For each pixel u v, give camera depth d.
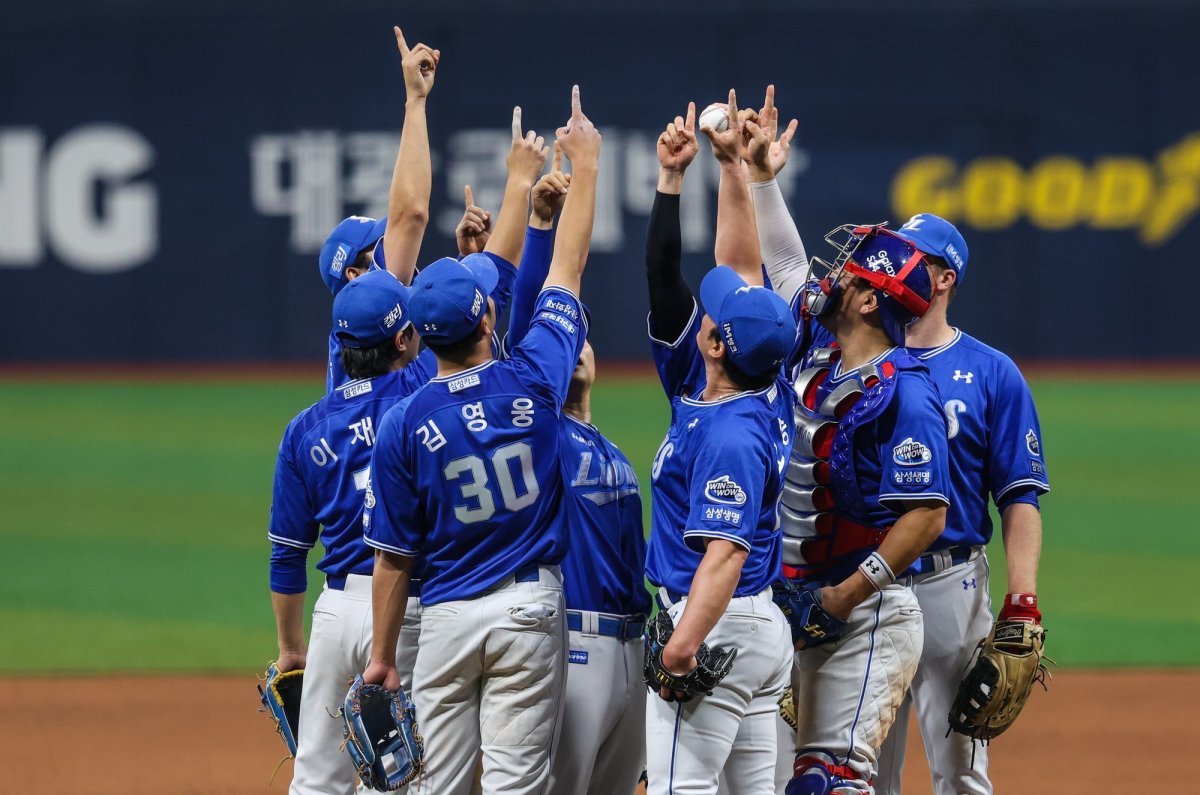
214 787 24.30
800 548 16.95
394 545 15.96
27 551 44.44
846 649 16.45
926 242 18.50
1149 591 39.50
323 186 87.06
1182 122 85.62
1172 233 86.06
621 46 86.38
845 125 86.38
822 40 86.12
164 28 86.69
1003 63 85.88
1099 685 30.95
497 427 15.95
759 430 15.19
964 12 85.69
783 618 15.91
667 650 14.62
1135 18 85.31
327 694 17.44
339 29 86.44
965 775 18.36
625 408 70.88
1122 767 25.23
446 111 86.81
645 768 18.22
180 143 87.25
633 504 17.58
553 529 16.31
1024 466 18.14
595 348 87.19
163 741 27.03
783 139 19.77
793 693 17.66
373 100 86.81
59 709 29.25
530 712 16.11
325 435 17.42
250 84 86.81
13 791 24.00
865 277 16.30
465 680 16.23
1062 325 86.75
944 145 86.38
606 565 17.12
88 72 86.94
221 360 87.88
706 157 84.62
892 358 16.45
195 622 36.47
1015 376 18.39
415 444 15.84
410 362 18.19
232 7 86.50
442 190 86.69
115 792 24.02
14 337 88.00
